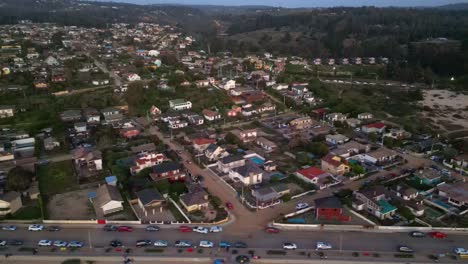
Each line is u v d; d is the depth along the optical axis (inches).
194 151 4092.0
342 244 2566.4
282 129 4820.4
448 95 6781.5
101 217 2883.9
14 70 6791.3
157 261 2400.3
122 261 2397.9
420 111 5762.8
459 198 3024.1
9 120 4852.4
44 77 6461.6
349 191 3181.6
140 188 3223.4
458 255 2463.1
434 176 3430.1
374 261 2396.7
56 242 2529.5
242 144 4259.4
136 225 2785.4
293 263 2388.0
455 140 4325.8
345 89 6973.4
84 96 5698.8
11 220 2819.9
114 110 5216.5
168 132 4699.8
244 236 2659.9
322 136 4483.3
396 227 2753.4
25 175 3331.7
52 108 5162.4
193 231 2706.7
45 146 4097.0
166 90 6107.3
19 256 2427.4
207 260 2413.9
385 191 3095.5
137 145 4192.9
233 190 3289.9
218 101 5792.3
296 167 3759.8
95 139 4323.3
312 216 2910.9
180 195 3147.1
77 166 3718.0
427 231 2721.5
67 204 3070.9
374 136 4443.9
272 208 3026.6
